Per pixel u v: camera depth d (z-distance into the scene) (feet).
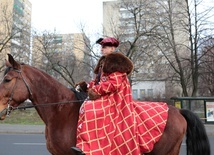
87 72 101.71
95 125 11.81
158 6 78.43
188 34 79.46
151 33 76.33
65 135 12.46
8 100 12.39
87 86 13.83
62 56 97.09
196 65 77.46
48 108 12.88
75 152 11.91
